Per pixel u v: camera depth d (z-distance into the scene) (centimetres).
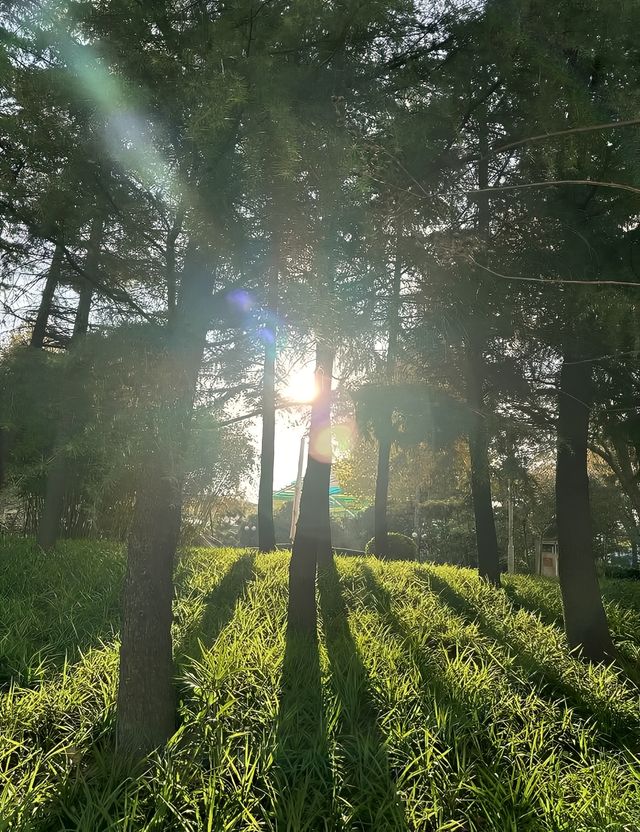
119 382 313
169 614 365
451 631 615
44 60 280
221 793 298
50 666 464
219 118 241
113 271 354
